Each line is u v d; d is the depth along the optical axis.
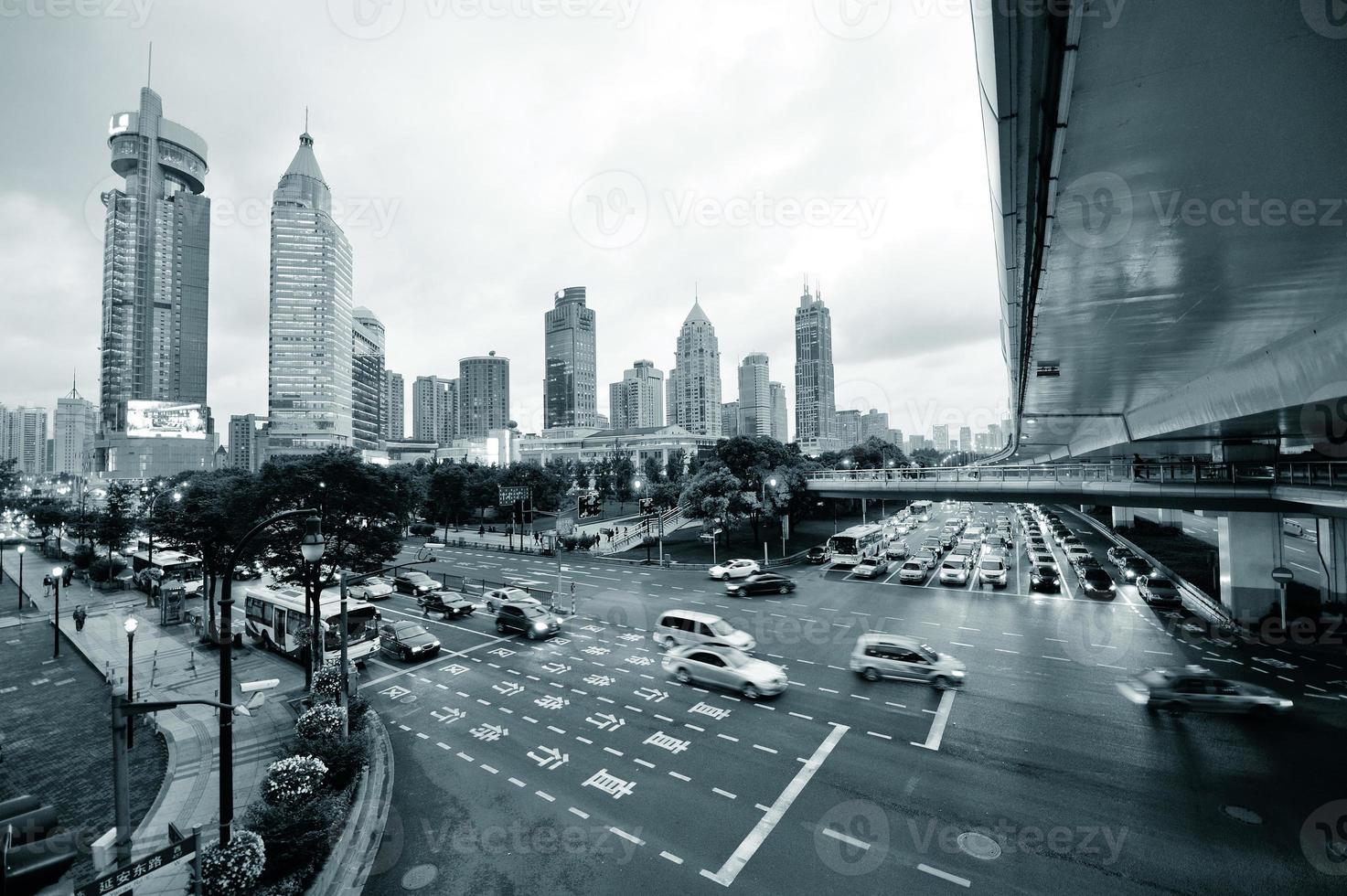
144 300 176.75
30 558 63.38
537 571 49.72
